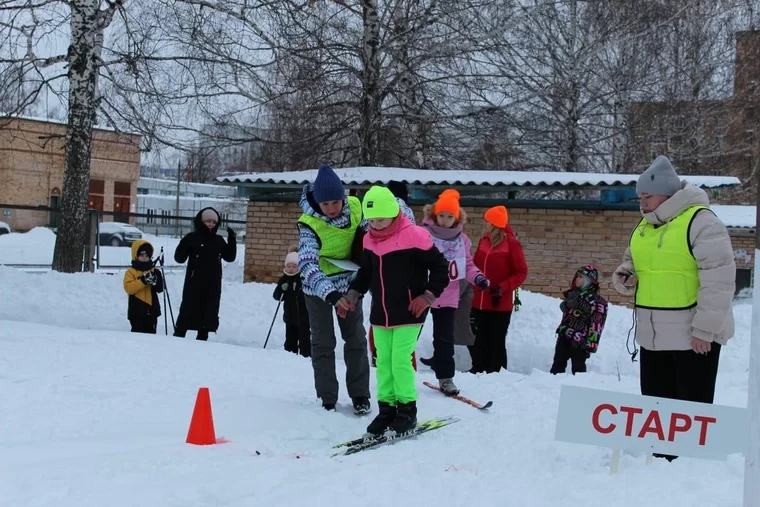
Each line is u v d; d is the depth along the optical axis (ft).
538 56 64.39
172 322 41.63
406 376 18.29
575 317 30.81
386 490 13.23
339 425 19.10
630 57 68.74
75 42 51.34
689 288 15.43
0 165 97.96
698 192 15.60
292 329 34.96
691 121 75.36
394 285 18.30
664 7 69.41
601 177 45.21
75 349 27.09
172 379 23.26
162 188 179.11
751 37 80.53
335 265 20.03
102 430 17.44
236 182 50.96
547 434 18.60
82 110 51.85
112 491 12.42
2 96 51.60
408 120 59.82
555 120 65.82
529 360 37.37
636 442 14.24
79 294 45.24
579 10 66.85
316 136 59.31
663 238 15.56
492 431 19.03
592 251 46.26
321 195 19.34
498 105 61.31
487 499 12.75
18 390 20.74
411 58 57.21
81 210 52.24
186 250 34.86
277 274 52.65
